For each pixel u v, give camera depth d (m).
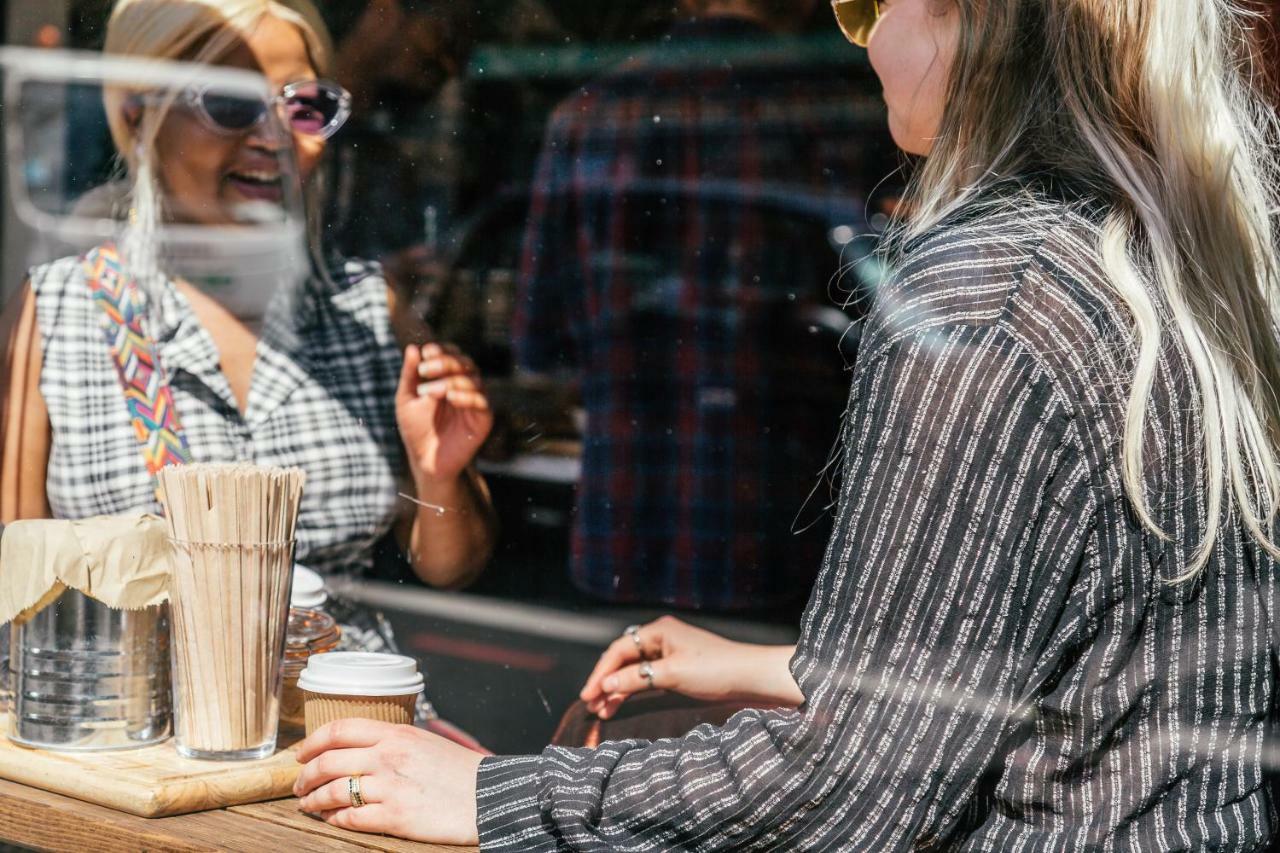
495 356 2.01
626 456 1.95
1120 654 0.93
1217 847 0.92
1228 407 0.93
